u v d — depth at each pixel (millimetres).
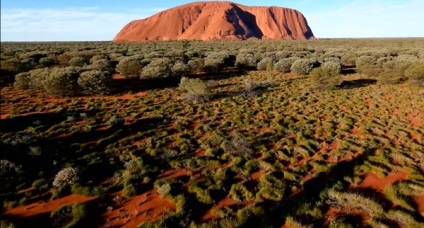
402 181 10930
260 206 9305
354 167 11930
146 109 21203
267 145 14789
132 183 10695
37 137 14734
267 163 12305
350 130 16984
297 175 11352
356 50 57438
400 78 31891
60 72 24984
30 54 43562
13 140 13617
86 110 20797
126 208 9336
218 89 28984
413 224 8391
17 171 10641
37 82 25953
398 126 17234
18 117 18531
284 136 16125
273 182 10914
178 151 13859
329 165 12133
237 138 15023
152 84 31047
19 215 8797
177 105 22797
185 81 28594
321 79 28281
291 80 33594
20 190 10141
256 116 19953
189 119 18922
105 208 9312
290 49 64438
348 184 10844
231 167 11977
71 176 10648
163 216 8836
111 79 27453
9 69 33938
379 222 8453
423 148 13969
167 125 17906
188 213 8930
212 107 22406
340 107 22219
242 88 29266
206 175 11469
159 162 12672
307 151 13719
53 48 64625
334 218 8719
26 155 12336
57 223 8414
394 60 37531
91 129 16547
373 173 11688
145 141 15070
